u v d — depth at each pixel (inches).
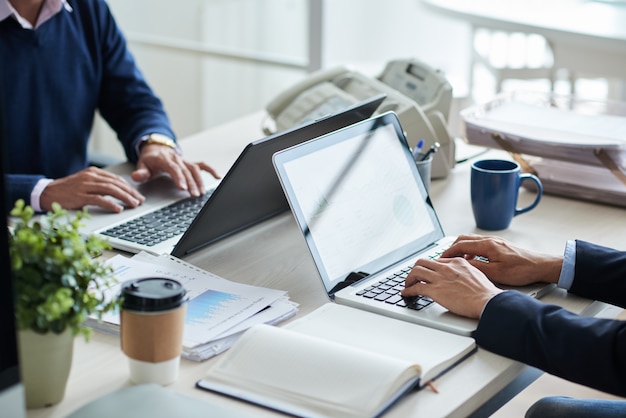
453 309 50.2
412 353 45.7
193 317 49.4
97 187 67.2
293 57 138.6
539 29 117.2
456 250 57.1
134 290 42.8
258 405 41.7
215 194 56.9
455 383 44.1
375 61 143.4
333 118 63.7
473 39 136.9
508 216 65.4
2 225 34.2
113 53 87.2
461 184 75.2
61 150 85.4
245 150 55.9
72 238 41.3
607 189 70.6
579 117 77.7
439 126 75.9
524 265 55.1
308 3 129.4
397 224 59.7
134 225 63.7
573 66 123.5
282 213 68.6
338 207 56.4
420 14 142.9
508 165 66.6
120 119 86.0
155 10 145.9
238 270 57.9
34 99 82.5
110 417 38.9
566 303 54.2
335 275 54.1
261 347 45.0
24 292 39.1
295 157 54.8
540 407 62.2
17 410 35.4
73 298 40.6
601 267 54.1
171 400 40.6
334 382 42.1
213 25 142.7
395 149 62.0
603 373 45.6
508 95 83.0
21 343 39.9
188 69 147.1
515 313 47.5
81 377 44.3
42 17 81.6
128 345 43.0
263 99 143.1
